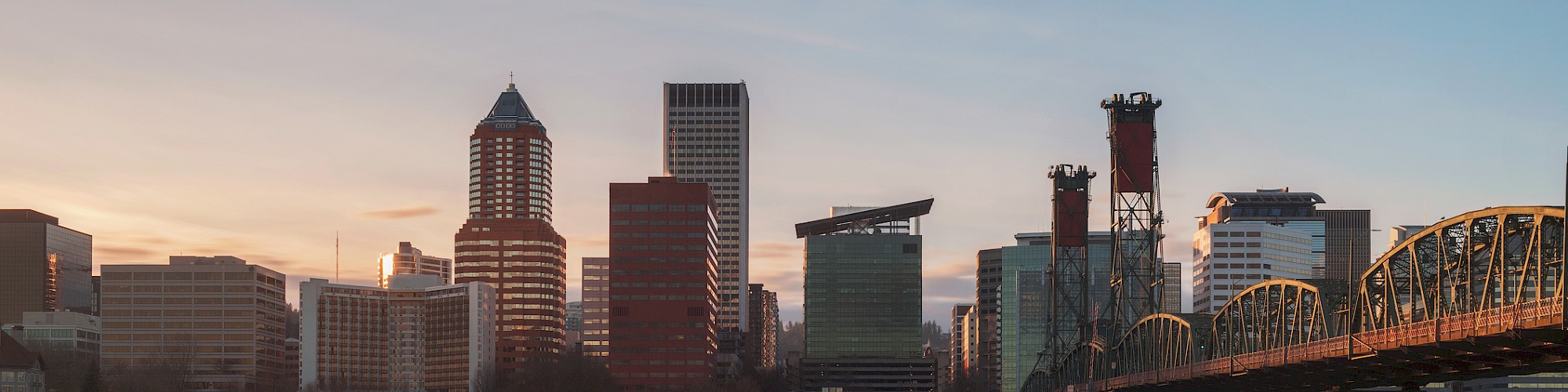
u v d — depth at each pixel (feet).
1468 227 344.08
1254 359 479.82
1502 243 327.67
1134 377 631.56
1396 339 377.30
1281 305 470.80
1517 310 321.32
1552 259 319.06
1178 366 565.12
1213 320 549.13
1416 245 370.12
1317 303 437.17
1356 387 456.45
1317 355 428.15
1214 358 531.91
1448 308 359.46
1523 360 351.05
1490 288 335.26
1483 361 364.17
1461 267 351.87
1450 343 349.61
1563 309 299.38
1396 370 409.08
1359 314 418.92
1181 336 570.87
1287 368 456.86
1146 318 627.05
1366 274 401.29
